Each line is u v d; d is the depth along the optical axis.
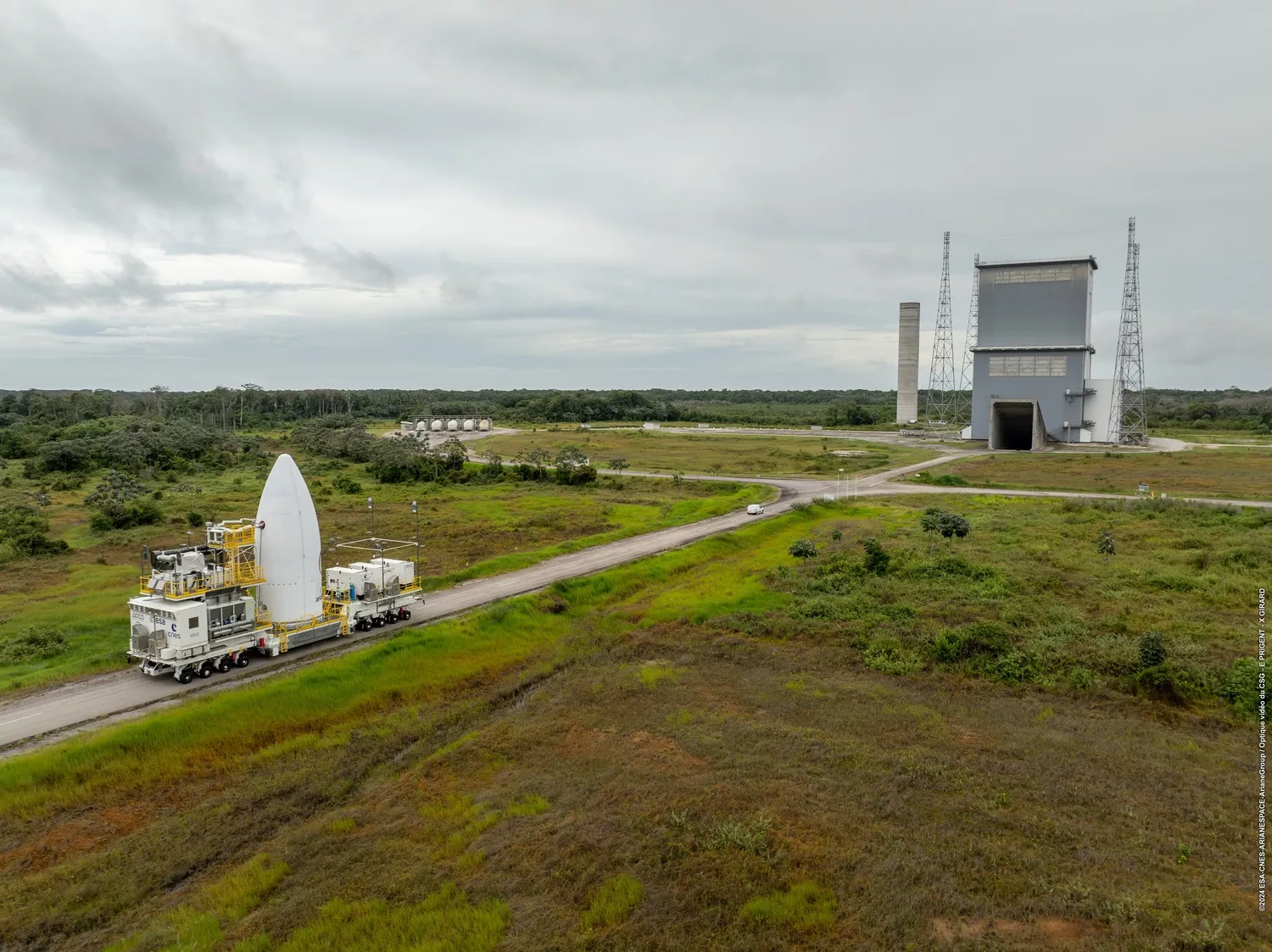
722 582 54.22
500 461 127.12
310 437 150.00
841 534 69.44
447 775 27.67
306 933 18.86
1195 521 70.38
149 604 35.28
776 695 33.53
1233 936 17.52
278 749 30.27
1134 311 149.25
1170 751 27.55
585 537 70.69
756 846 21.59
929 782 25.27
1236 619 41.91
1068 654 36.34
